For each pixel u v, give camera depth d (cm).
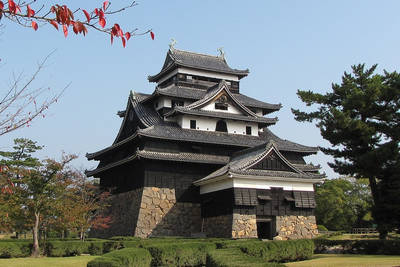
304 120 4091
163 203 3997
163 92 4819
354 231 6069
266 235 3806
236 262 1617
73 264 2428
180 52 5784
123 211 4322
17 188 2916
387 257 2544
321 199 6819
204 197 4078
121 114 5575
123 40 672
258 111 5369
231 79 5684
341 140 3703
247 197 3562
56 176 3136
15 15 620
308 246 2816
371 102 3588
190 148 4359
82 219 3616
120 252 1956
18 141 5941
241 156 4216
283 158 3828
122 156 4709
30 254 3048
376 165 3372
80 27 636
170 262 2386
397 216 3303
